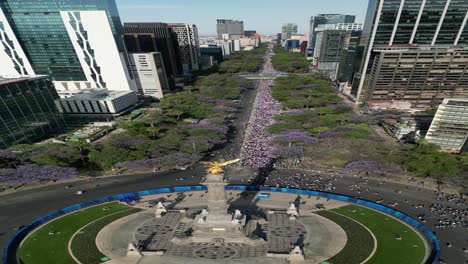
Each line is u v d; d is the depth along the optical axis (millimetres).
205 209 97875
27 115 171000
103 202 111438
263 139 166500
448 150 146500
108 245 86750
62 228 95500
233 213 95250
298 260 78875
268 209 104562
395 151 136125
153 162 131375
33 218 102000
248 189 118312
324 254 81062
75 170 126438
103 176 131750
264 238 88250
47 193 118562
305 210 103250
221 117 196625
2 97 156250
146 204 109875
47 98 190375
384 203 106312
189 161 132875
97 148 146250
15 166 130500
